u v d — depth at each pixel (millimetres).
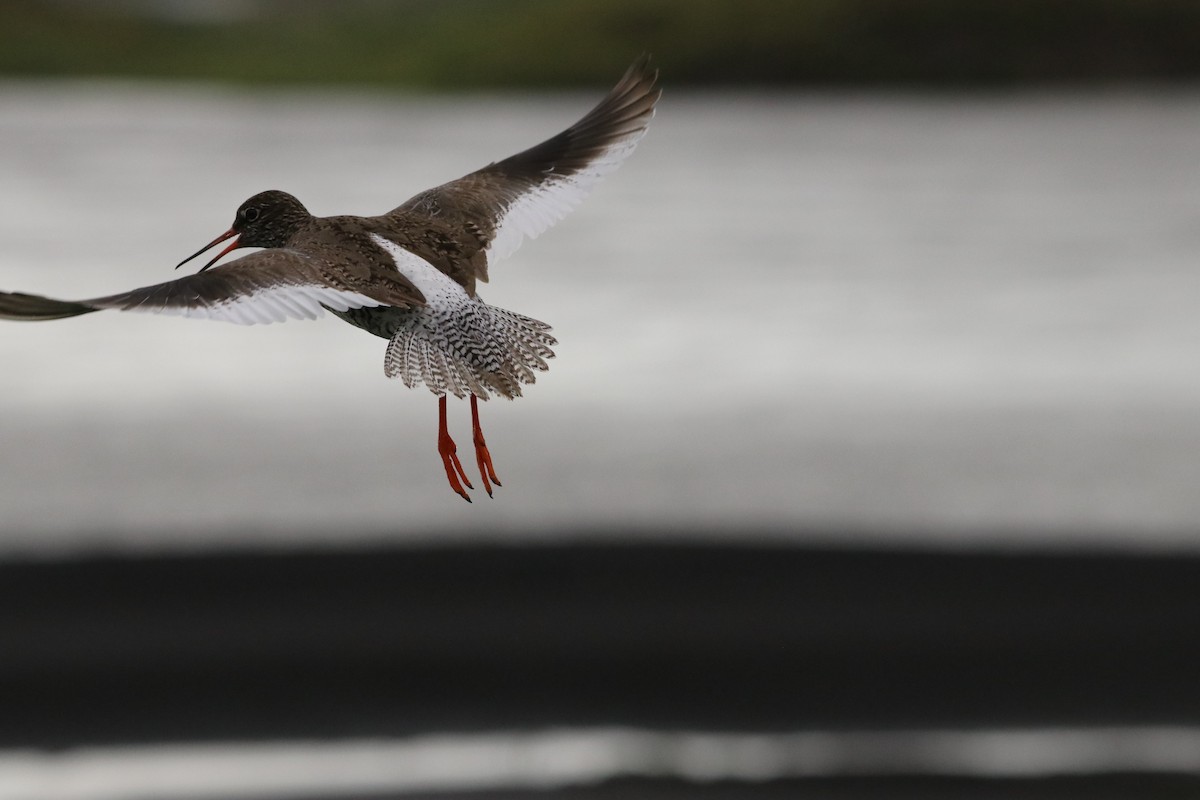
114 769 14102
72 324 24375
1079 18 58312
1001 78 57375
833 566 16094
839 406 20688
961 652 15508
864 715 15172
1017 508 17141
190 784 14109
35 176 38812
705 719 15086
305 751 14531
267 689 15008
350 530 16578
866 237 33188
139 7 67375
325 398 21094
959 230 34000
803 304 26844
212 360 22922
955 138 47531
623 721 15047
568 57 59312
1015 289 28062
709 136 48375
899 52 58312
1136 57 57594
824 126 50000
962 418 20125
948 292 27844
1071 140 46750
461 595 15672
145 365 22453
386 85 58875
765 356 23297
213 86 58469
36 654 14938
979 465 18359
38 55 59969
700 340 24312
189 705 14930
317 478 17875
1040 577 15867
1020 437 19297
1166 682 15336
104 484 17406
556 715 15141
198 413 20109
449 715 14961
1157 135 47438
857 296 27484
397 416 20312
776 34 58906
